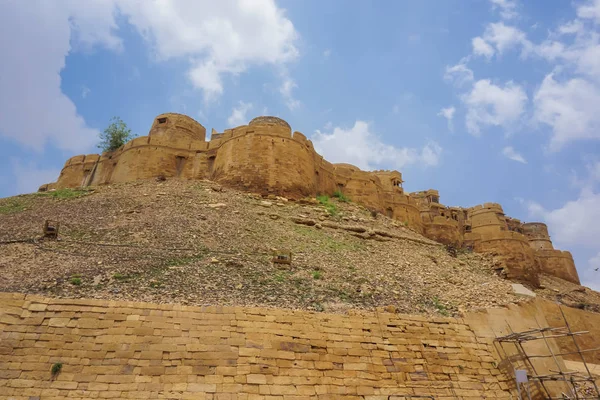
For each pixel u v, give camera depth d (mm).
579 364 17141
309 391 10117
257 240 19172
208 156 32062
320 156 34594
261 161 28375
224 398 9258
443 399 11422
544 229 56469
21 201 24500
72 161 38094
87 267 13633
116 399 8719
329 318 11945
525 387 12680
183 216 20625
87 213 20891
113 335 9758
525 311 15422
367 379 11008
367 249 22828
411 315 13250
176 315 10531
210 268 14680
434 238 41156
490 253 37812
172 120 36562
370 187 36906
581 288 40656
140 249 15859
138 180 30141
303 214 25828
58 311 9906
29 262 13922
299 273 16047
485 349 13391
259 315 11203
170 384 9219
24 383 8664
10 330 9359
